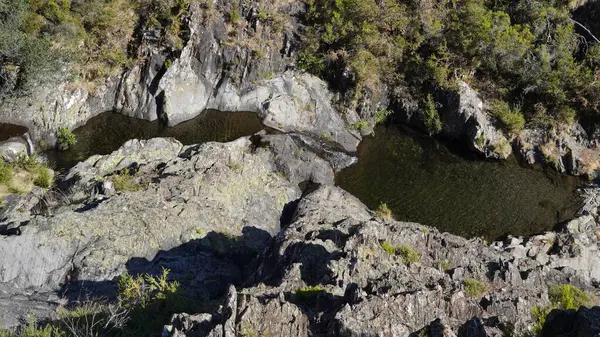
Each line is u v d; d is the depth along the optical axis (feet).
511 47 128.88
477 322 42.93
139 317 56.44
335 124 128.16
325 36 130.31
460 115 127.44
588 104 127.85
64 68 119.75
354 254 59.47
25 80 113.29
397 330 42.50
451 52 133.18
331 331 42.39
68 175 96.32
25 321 58.29
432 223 103.14
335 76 132.67
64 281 71.26
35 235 73.67
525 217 106.83
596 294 65.92
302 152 112.78
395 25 133.49
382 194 110.73
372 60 130.93
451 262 68.85
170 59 127.34
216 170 93.20
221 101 129.29
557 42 131.44
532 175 122.21
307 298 51.57
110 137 118.52
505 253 78.84
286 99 127.75
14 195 89.61
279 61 132.67
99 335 53.21
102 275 71.36
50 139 114.62
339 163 119.24
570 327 41.01
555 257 88.79
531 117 130.52
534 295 56.18
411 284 52.90
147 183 88.22
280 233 77.15
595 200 112.47
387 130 133.28
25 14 118.32
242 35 130.82
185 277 72.74
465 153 127.54
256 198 94.22
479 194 113.50
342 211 95.35
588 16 138.51
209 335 40.09
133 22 129.59
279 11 134.62
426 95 133.18
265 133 119.65
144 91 126.21
